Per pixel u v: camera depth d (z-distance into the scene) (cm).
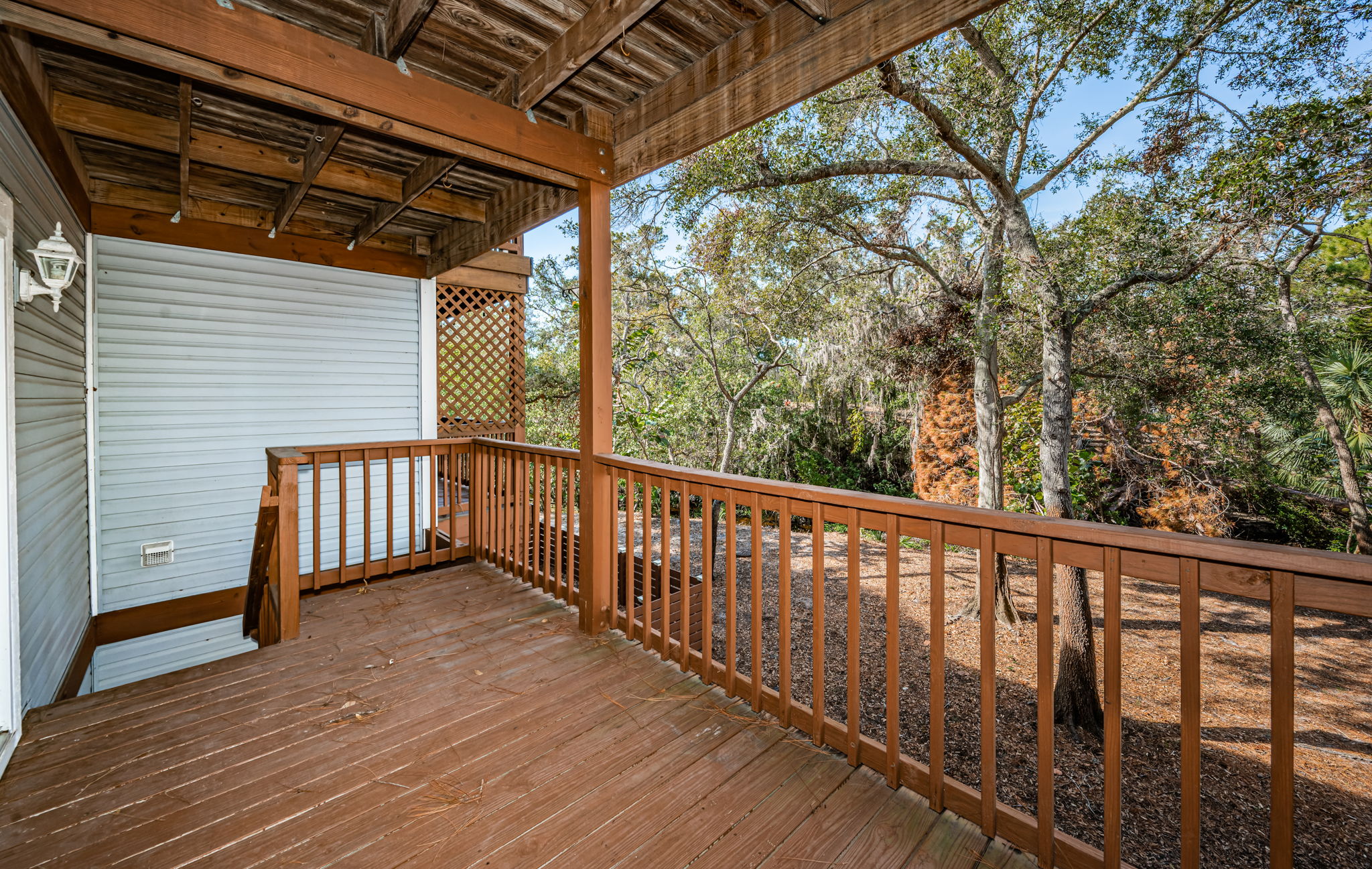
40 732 208
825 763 195
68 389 316
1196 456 687
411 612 332
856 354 888
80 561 345
